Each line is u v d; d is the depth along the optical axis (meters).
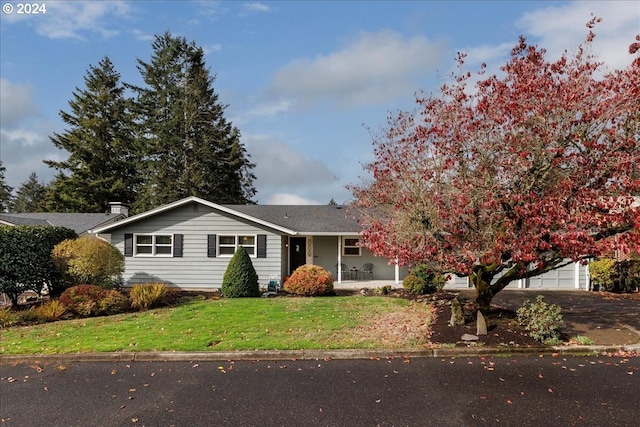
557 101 8.03
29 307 13.84
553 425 5.16
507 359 8.04
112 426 5.31
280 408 5.78
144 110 40.19
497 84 8.67
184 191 37.06
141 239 19.06
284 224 20.98
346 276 21.58
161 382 6.95
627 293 17.02
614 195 7.88
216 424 5.32
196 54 40.59
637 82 7.89
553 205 7.62
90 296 12.72
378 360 8.09
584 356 8.23
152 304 13.52
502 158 8.35
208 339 9.32
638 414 5.45
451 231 8.81
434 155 9.19
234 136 40.81
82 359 8.39
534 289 18.27
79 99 41.28
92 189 38.97
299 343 8.91
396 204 9.60
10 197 60.09
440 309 11.91
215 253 18.89
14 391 6.63
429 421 5.32
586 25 8.64
